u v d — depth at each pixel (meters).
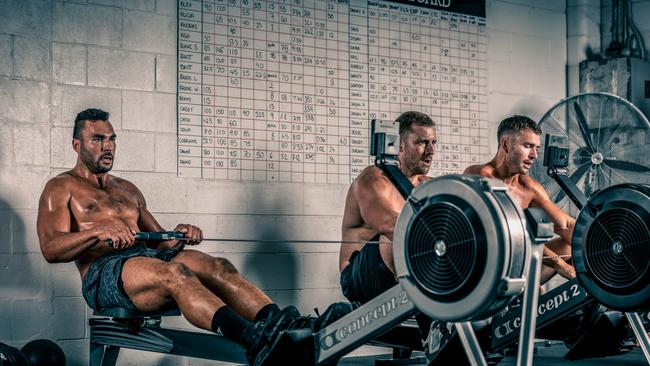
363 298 4.04
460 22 5.95
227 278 3.42
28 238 4.38
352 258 4.19
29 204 4.39
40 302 4.40
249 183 5.04
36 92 4.44
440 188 2.48
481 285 2.36
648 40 6.41
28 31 4.44
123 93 4.68
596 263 3.28
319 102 5.32
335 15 5.41
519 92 6.23
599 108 4.74
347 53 5.45
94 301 3.71
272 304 3.29
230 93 5.00
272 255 5.09
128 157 4.68
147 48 4.77
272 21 5.17
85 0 4.60
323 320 2.88
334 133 5.36
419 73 5.75
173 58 4.84
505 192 2.42
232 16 5.03
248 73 5.07
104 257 3.77
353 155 5.43
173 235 3.65
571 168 4.82
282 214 5.14
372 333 2.72
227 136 4.98
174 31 4.86
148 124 4.75
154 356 4.70
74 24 4.57
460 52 5.95
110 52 4.66
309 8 5.31
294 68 5.23
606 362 4.88
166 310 3.48
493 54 6.11
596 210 3.30
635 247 3.16
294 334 2.84
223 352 3.22
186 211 4.83
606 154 4.72
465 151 5.92
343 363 4.98
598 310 4.09
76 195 3.93
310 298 5.22
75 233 3.64
